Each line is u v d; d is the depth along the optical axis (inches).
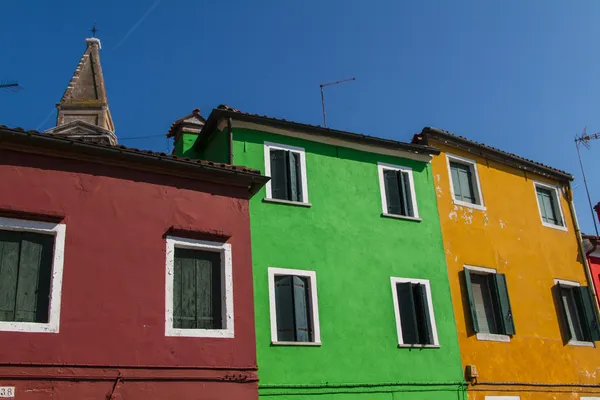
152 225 451.5
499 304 681.6
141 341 417.4
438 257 659.4
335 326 558.6
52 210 421.1
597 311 770.8
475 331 647.8
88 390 391.2
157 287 436.5
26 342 383.9
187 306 446.3
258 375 494.9
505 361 660.7
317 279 566.6
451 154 735.7
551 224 799.7
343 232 602.9
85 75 996.6
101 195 441.7
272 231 560.7
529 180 807.1
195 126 689.6
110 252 429.7
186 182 478.6
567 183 852.6
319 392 527.5
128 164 458.3
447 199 703.7
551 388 686.5
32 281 403.9
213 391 428.5
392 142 668.1
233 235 480.4
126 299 423.2
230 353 443.8
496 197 754.2
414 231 654.5
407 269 629.9
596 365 742.5
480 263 695.1
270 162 596.7
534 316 715.4
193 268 459.2
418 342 599.5
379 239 623.8
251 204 560.7
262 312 525.3
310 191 601.6
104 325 410.0
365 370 558.6
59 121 932.6
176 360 423.5
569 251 800.9
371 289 595.5
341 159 639.1
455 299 652.1
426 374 593.9
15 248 406.6
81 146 437.7
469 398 613.9
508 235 740.7
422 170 699.4
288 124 609.3
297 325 536.4
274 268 547.2
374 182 650.8
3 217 406.0
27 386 375.6
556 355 711.1
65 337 395.9
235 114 585.9
